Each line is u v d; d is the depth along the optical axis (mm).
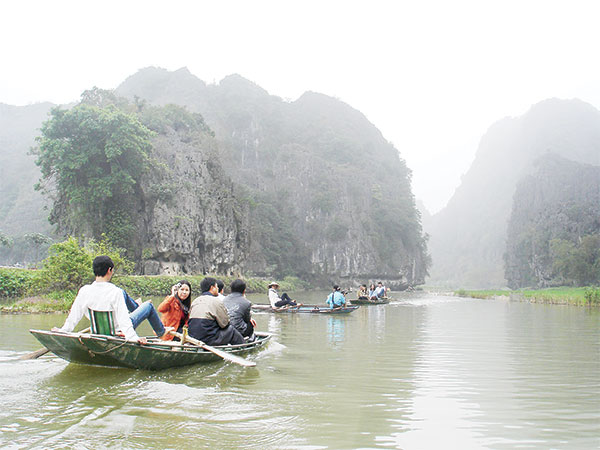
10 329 11328
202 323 8133
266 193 92000
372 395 5852
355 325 15195
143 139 39500
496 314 22062
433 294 61125
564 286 90375
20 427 4438
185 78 118000
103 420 4656
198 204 46156
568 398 5832
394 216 104312
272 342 10508
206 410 5051
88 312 6910
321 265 92188
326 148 116125
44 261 20516
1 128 126375
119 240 39625
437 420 4855
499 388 6359
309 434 4359
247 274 64750
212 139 56688
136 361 6797
